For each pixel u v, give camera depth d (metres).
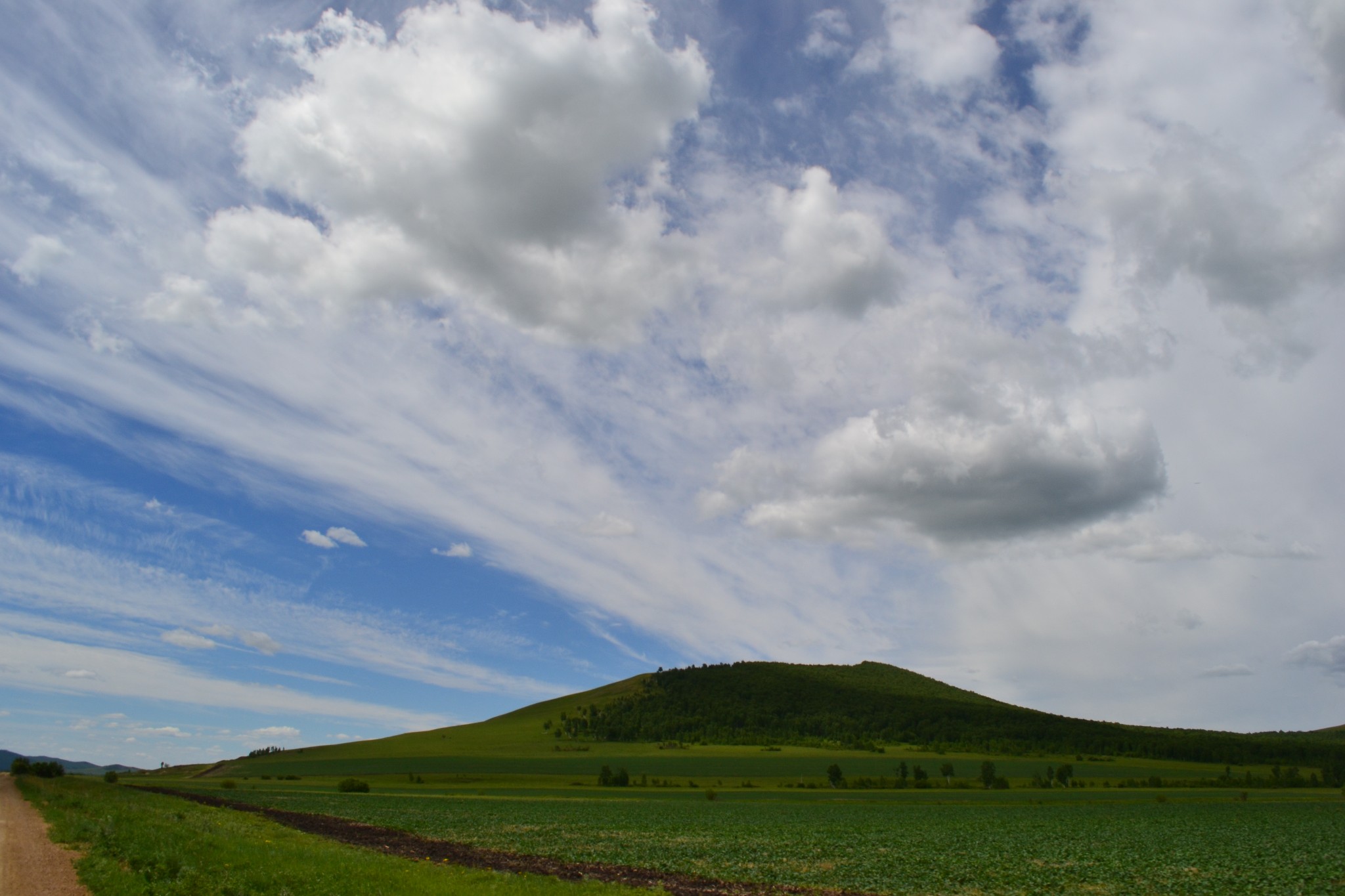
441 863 36.09
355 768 195.75
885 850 48.66
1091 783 155.00
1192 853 47.25
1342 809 90.19
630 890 27.72
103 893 21.41
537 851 46.25
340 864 26.84
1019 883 36.09
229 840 32.62
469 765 196.12
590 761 199.12
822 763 192.75
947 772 162.62
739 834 58.56
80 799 61.22
